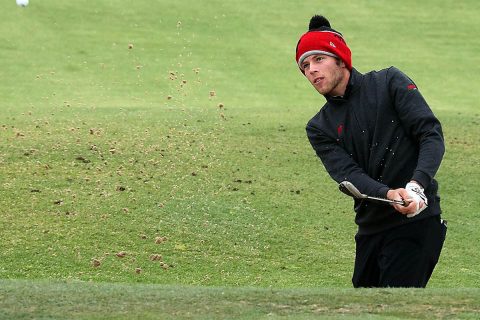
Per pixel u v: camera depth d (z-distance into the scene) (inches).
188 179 1095.0
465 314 454.0
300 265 896.9
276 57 2306.8
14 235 896.3
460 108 1916.8
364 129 573.0
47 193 1005.8
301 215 1027.9
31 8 2534.5
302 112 1605.6
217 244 926.4
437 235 572.1
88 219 946.1
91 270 837.2
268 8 2726.4
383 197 542.3
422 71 2274.9
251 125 1407.5
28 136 1237.7
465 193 1149.1
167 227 949.2
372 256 581.9
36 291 496.4
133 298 484.1
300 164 1208.2
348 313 454.9
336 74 577.0
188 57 2251.5
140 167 1118.4
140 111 1519.4
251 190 1085.1
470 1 2935.5
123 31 2421.3
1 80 1943.9
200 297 489.1
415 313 456.1
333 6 2805.1
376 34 2586.1
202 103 1824.6
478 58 2417.6
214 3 2714.1
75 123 1353.3
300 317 438.9
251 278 853.2
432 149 547.2
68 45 2268.7
